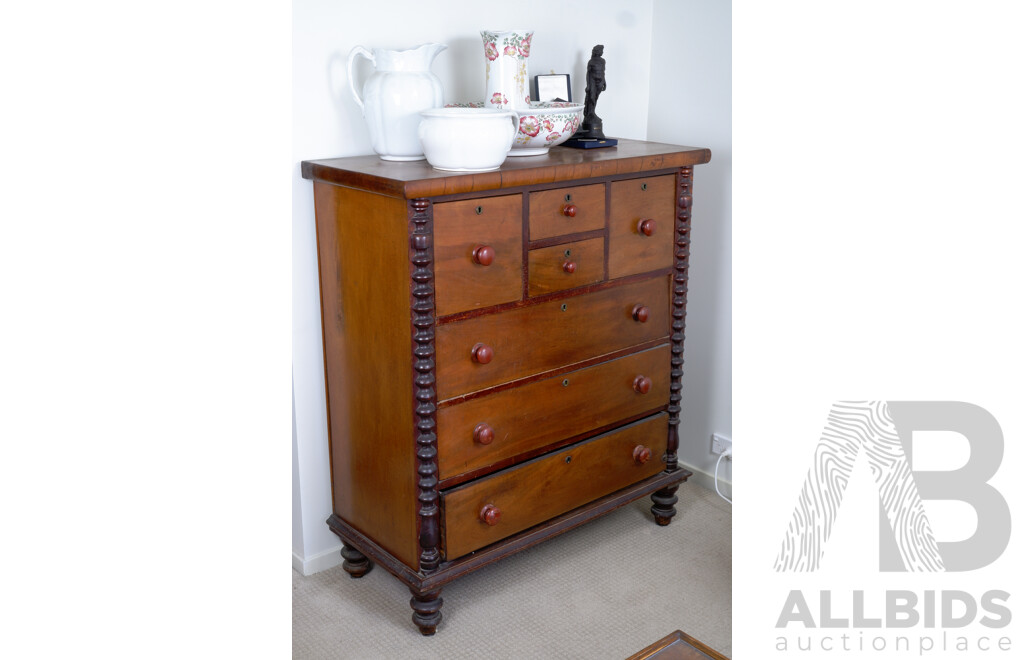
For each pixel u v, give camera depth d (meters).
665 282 2.36
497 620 2.14
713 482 2.80
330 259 2.09
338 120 2.12
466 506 2.04
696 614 2.16
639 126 2.76
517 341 2.04
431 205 1.80
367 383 2.06
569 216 2.05
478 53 2.34
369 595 2.25
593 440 2.29
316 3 2.01
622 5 2.61
